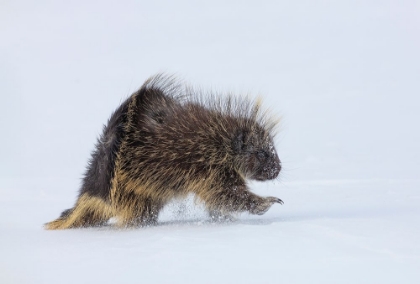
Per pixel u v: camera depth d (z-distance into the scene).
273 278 14.80
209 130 25.23
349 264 15.81
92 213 26.31
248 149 25.73
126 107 25.50
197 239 19.44
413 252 16.84
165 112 25.72
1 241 21.62
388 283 14.15
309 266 15.77
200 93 26.98
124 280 14.86
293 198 33.72
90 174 26.42
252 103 26.83
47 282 14.93
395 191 34.03
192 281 14.66
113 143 25.00
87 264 16.69
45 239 22.05
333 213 25.53
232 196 25.36
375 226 20.47
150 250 18.25
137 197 25.31
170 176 25.16
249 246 18.09
